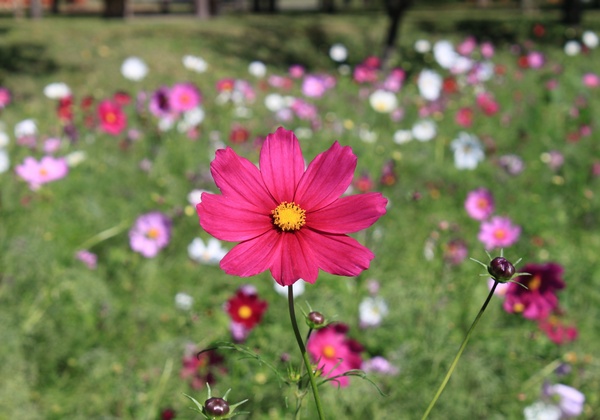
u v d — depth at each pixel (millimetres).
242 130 1579
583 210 1354
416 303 836
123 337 857
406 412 667
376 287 880
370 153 1490
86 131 1646
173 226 1137
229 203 344
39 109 1985
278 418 674
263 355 734
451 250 967
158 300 938
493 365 768
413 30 4570
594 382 793
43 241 937
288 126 1786
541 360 830
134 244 986
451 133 1850
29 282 869
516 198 1391
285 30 4418
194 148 1563
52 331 826
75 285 874
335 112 1989
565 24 4645
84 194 1240
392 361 722
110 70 2912
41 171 1095
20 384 719
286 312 795
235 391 717
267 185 352
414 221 1199
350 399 664
